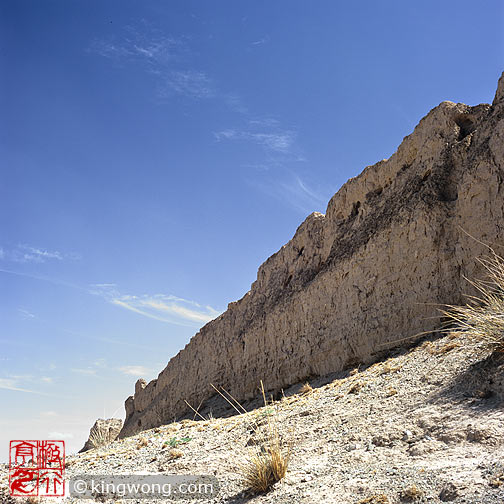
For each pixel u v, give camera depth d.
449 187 16.36
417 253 16.27
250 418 13.26
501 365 8.35
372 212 19.92
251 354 26.75
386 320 17.08
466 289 14.44
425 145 17.91
